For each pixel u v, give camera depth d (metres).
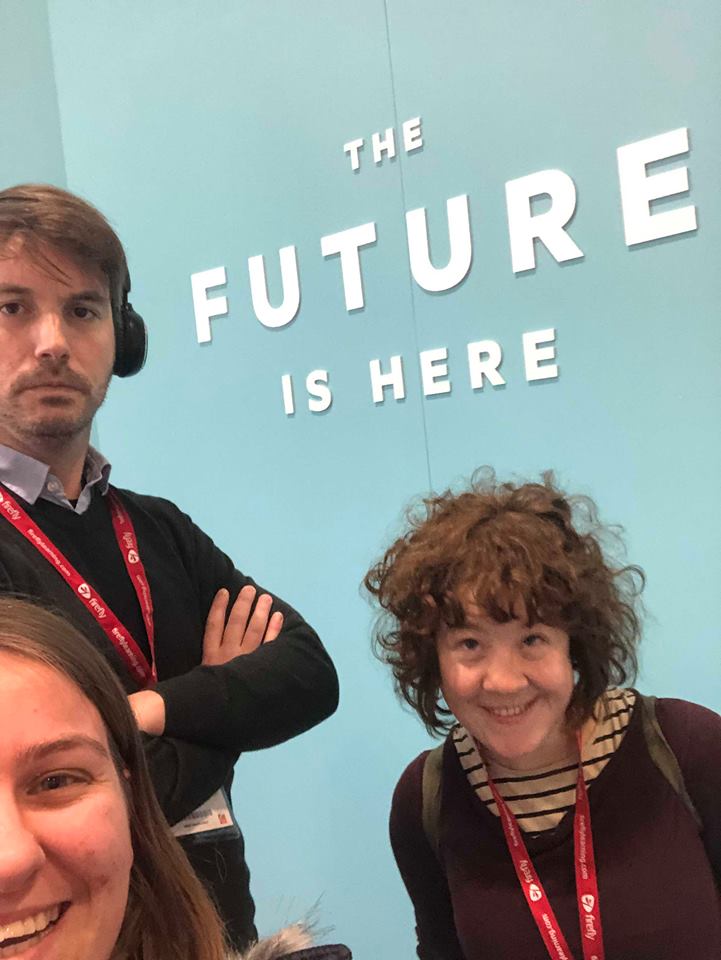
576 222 1.61
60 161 2.52
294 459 2.12
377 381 1.94
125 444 2.47
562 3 1.58
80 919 0.67
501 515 1.03
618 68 1.53
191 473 2.33
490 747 1.02
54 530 1.14
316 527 2.09
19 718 0.68
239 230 2.14
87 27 2.35
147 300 2.36
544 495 1.08
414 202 1.83
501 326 1.73
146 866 0.82
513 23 1.64
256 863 2.32
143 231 2.34
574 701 1.03
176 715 1.09
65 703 0.72
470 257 1.75
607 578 1.04
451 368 1.82
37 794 0.68
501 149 1.69
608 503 1.64
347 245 1.94
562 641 1.00
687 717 1.06
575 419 1.66
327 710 1.29
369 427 1.97
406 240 1.85
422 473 1.90
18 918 0.63
